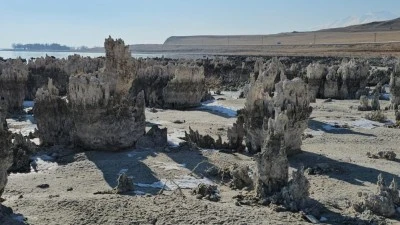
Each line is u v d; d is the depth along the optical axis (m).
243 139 27.34
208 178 21.38
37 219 15.39
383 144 28.19
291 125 24.78
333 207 17.67
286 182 18.67
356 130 32.16
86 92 26.05
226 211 16.80
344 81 49.81
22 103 41.19
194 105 43.06
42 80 49.88
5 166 15.97
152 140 27.67
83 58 59.66
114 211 16.31
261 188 18.55
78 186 19.83
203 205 17.30
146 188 19.67
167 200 17.80
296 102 25.14
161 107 43.38
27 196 18.22
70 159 24.66
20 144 25.69
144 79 44.66
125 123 26.48
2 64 49.47
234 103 45.41
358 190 19.58
